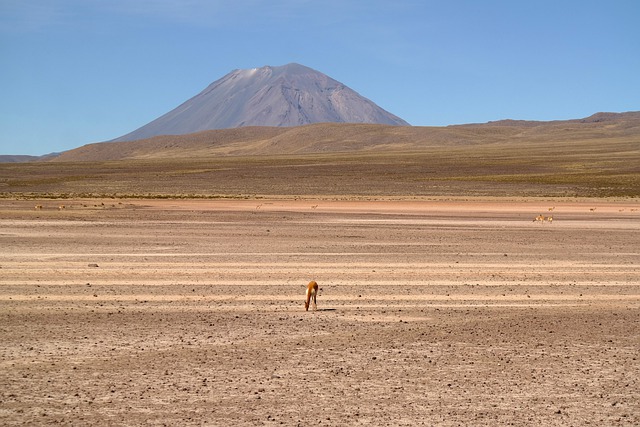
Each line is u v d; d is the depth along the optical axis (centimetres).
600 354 1369
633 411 1052
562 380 1202
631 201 6731
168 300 1914
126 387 1138
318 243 3331
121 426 971
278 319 1672
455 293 2058
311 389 1138
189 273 2394
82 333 1505
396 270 2497
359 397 1102
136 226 4141
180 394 1106
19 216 4722
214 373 1220
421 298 1972
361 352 1369
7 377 1187
